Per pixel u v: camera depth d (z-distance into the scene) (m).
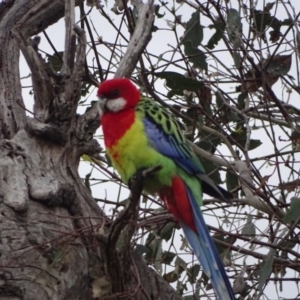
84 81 12.09
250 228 10.87
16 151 9.16
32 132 9.41
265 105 11.88
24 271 8.30
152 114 9.36
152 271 10.03
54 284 8.41
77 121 9.70
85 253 8.84
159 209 11.55
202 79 12.31
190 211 9.39
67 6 9.84
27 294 8.20
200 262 9.18
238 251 10.14
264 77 11.52
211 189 9.69
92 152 9.77
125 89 9.39
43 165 9.25
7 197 8.70
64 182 9.21
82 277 8.68
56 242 8.49
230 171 11.80
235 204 11.34
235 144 12.31
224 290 8.93
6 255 8.33
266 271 9.67
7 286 8.16
